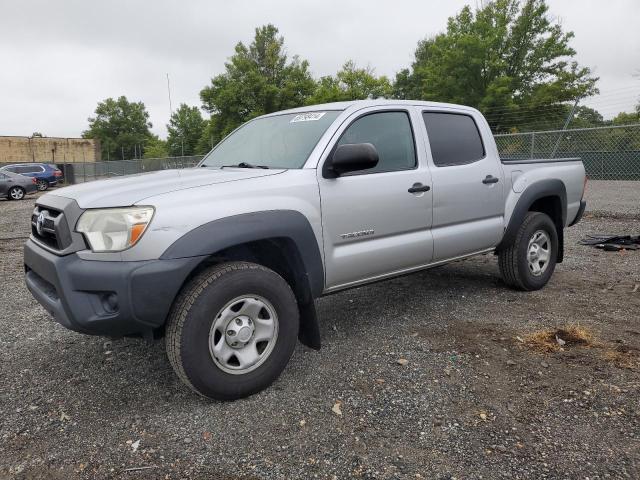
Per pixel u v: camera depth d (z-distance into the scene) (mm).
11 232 10812
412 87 68250
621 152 15414
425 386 3102
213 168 3811
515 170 4867
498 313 4438
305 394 3045
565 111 38844
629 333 3885
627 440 2506
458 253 4383
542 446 2475
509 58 40469
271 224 3012
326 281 3436
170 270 2660
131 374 3398
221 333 2883
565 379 3146
